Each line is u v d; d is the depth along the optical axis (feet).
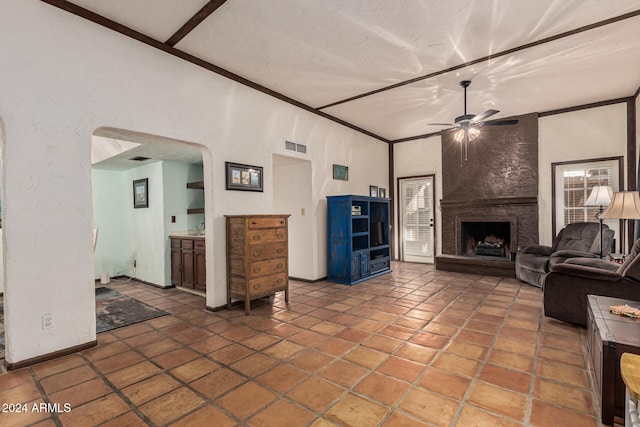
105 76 9.10
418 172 23.08
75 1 8.29
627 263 9.32
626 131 15.93
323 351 8.47
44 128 8.01
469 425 5.53
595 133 16.72
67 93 8.38
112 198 19.13
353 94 15.01
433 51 11.18
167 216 16.49
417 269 20.51
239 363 7.84
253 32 9.90
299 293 14.62
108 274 17.74
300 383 6.91
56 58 8.20
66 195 8.36
